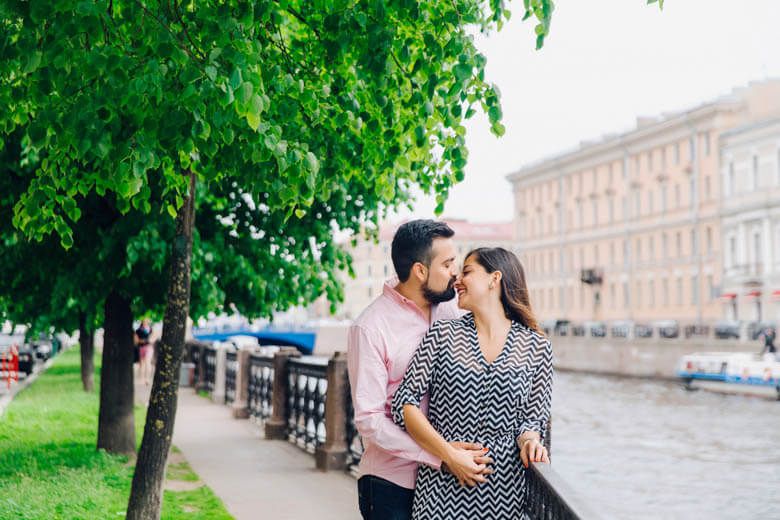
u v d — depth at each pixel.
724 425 29.06
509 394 3.37
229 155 5.35
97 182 6.05
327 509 8.31
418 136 6.06
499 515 3.38
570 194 86.75
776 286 60.69
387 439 3.42
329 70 6.16
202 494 9.01
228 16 4.64
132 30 4.72
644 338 51.12
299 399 13.16
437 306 3.74
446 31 5.83
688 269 69.94
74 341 68.12
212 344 25.59
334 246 11.27
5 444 12.17
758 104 67.25
